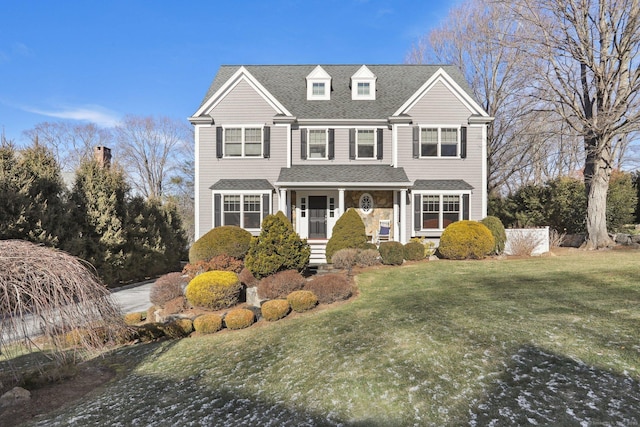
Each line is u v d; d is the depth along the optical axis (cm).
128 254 1451
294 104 1847
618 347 487
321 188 1653
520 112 2262
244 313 849
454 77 1980
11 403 523
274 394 483
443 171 1731
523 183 3312
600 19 1541
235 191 1680
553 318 625
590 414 351
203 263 1179
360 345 604
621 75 1527
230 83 1734
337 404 430
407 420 379
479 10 2547
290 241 1110
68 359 665
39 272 507
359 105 1842
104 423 449
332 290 934
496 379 437
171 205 2047
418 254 1395
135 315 972
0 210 1023
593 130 1535
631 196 2000
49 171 1210
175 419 443
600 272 1019
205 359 661
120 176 1506
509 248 1530
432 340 578
